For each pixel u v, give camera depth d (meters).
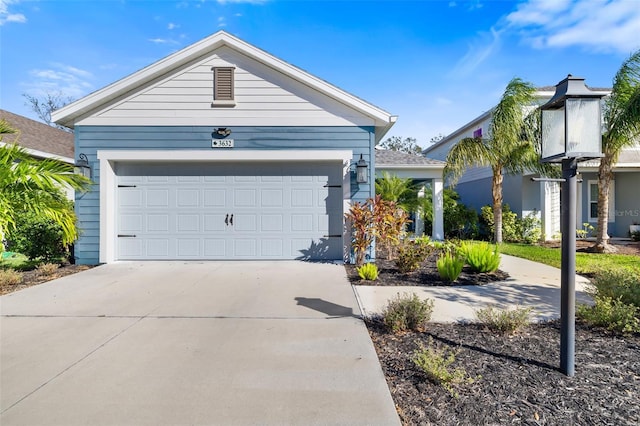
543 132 3.12
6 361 3.29
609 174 10.12
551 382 2.82
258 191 8.43
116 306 5.00
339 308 4.88
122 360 3.31
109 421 2.40
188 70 8.18
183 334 3.96
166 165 8.39
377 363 3.22
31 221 7.75
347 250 8.18
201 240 8.40
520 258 9.30
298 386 2.83
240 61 8.21
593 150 2.89
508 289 5.88
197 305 5.04
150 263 8.22
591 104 2.93
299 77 8.05
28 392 2.76
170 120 8.16
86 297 5.46
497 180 12.16
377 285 6.17
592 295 4.76
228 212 8.41
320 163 8.45
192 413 2.48
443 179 14.22
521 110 10.83
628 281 4.67
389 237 7.85
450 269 6.25
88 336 3.91
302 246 8.45
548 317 4.43
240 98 8.22
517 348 3.49
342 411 2.49
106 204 8.13
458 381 2.75
